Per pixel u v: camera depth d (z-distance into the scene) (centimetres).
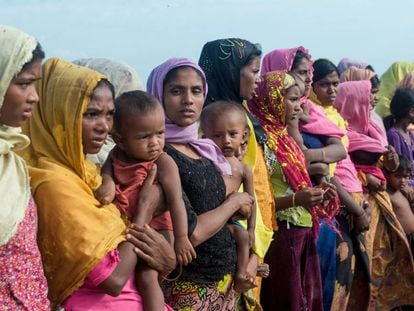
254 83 463
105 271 285
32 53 269
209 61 467
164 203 325
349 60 772
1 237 253
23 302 260
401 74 821
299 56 559
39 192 288
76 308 291
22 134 283
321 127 530
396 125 694
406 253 616
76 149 297
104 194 302
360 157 605
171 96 364
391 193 641
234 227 370
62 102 297
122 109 315
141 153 315
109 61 423
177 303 343
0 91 263
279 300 474
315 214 487
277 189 472
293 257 471
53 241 284
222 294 358
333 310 543
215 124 383
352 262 561
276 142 470
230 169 373
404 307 643
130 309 300
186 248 318
